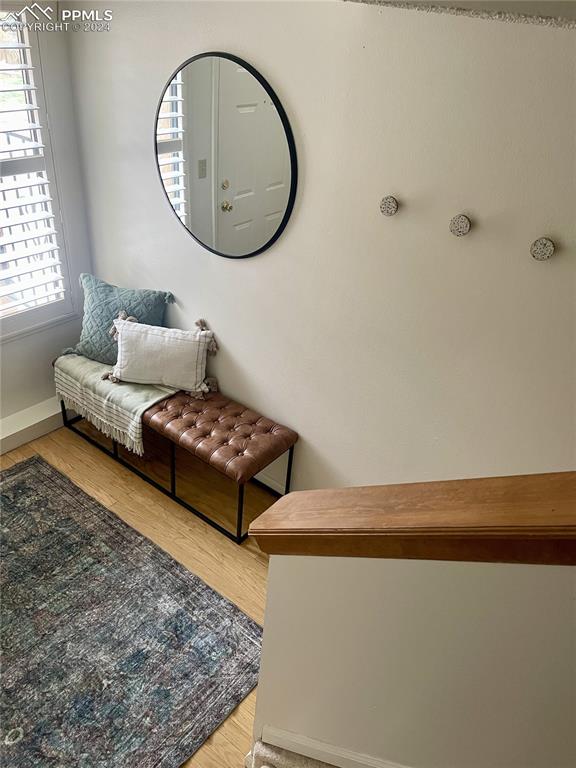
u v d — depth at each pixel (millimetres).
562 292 1768
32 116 2789
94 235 3180
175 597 2445
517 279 1834
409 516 903
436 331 2082
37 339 3195
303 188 2193
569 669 847
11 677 2131
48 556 2568
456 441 2209
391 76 1831
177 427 2668
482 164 1766
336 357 2408
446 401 2168
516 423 2033
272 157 2203
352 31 1854
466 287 1947
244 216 2408
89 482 2953
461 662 973
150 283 3018
